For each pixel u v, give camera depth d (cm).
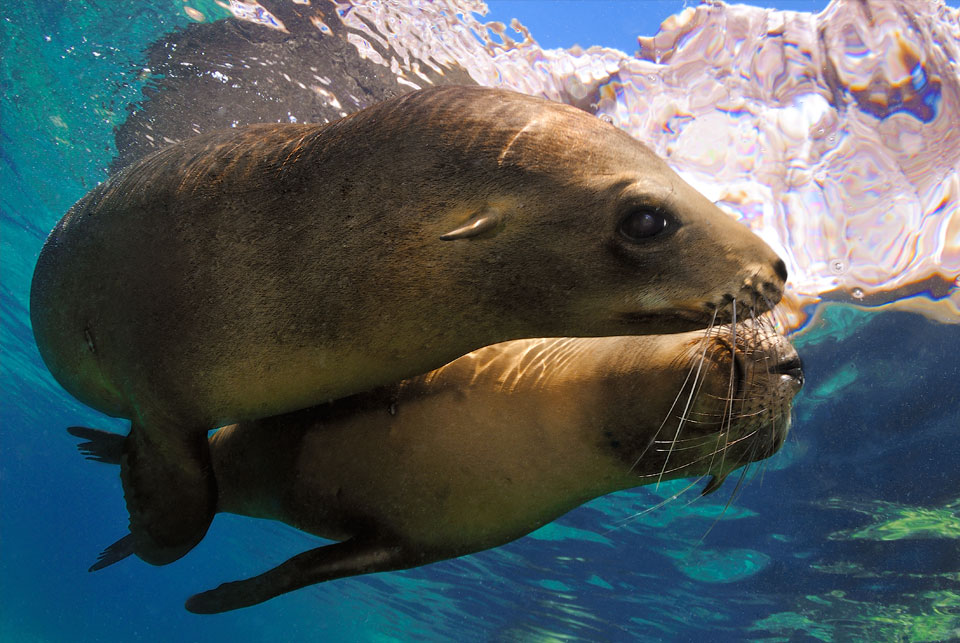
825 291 1040
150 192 341
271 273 307
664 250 284
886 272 992
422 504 334
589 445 332
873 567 1758
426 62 862
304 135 329
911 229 934
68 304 356
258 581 333
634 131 852
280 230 309
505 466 333
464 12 802
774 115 841
